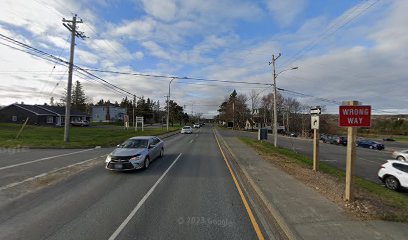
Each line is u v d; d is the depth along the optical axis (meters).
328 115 77.25
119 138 27.05
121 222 5.52
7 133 28.00
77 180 9.25
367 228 5.07
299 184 8.60
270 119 90.06
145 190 8.03
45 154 15.83
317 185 8.48
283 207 6.27
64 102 96.69
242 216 5.98
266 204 6.78
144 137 13.53
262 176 9.87
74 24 22.08
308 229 5.03
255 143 26.30
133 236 4.88
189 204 6.76
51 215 5.88
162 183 8.95
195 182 9.16
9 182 8.86
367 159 22.08
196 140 29.53
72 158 14.24
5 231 5.04
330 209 6.13
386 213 5.84
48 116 52.38
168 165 12.53
